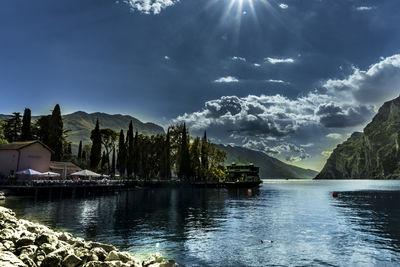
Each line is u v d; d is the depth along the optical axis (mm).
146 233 23203
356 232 24641
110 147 121750
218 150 114938
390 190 111312
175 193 75312
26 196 49469
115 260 13852
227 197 65625
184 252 18250
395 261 16891
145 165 100000
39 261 12828
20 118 88625
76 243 16172
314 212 38250
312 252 18562
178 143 112625
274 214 35719
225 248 19234
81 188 58406
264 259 17141
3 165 59250
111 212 34469
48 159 64125
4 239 14531
